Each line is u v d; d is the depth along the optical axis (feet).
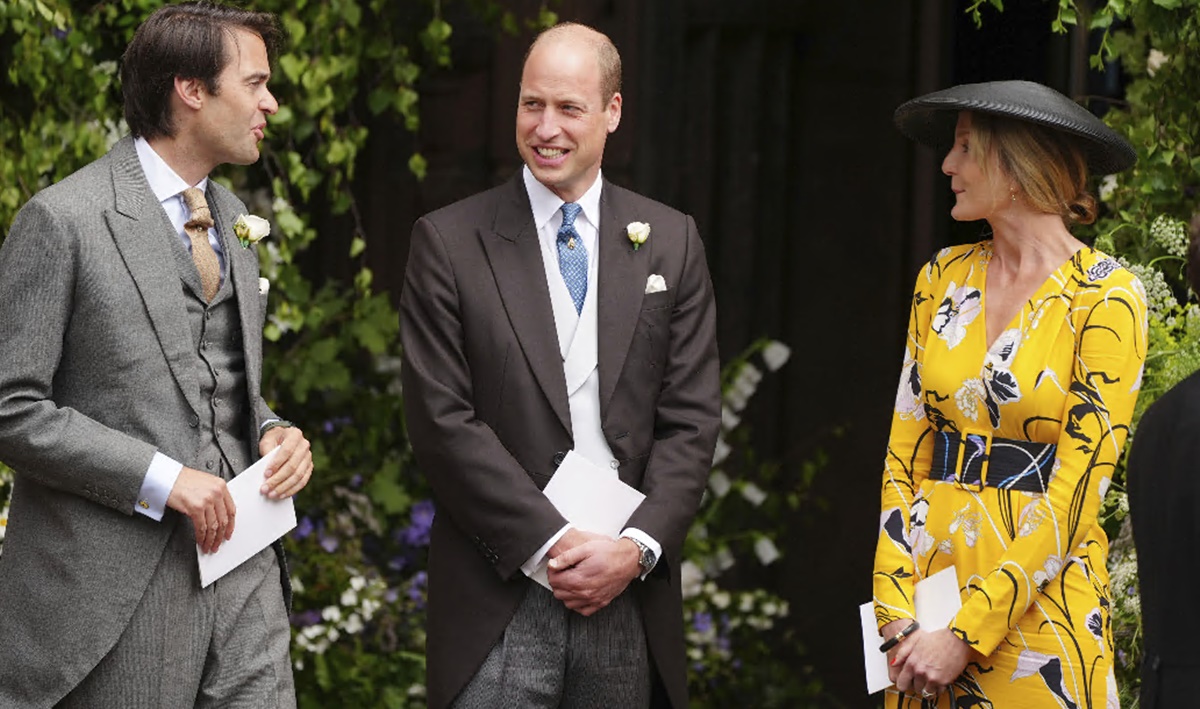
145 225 21.26
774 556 40.09
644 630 23.73
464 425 23.08
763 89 44.93
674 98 44.75
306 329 39.40
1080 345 20.93
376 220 42.88
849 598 43.80
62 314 20.62
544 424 23.35
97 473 20.51
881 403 44.42
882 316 44.29
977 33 38.73
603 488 23.16
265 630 22.39
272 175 35.83
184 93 21.53
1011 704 21.07
